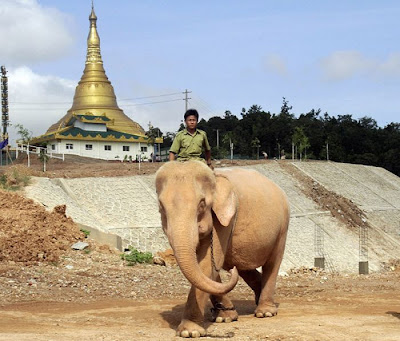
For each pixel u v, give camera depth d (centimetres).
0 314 1161
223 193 991
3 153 6103
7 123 6481
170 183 936
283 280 2273
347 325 1061
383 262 3850
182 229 890
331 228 4181
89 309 1266
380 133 9569
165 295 1580
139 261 2280
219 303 1109
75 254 2212
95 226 2988
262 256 1147
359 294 1700
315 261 3188
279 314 1212
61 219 2503
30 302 1370
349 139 9169
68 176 3731
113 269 2041
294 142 6556
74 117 7206
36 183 3344
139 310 1250
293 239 3706
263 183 1167
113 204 3422
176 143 1112
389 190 5741
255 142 7575
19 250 2028
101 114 8025
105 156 7069
